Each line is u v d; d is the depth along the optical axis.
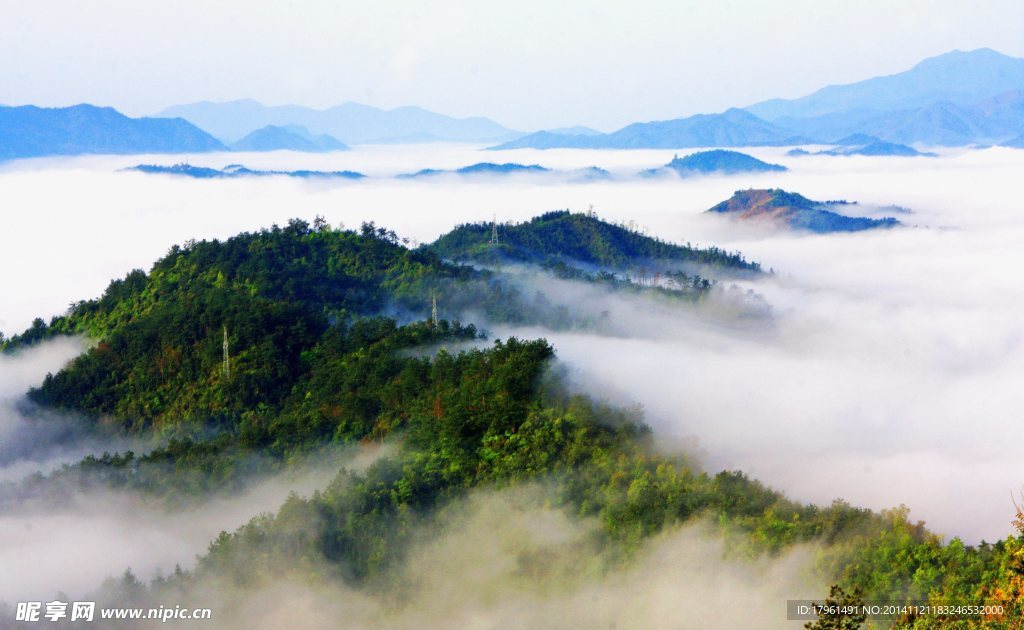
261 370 124.69
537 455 86.31
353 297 166.12
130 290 165.12
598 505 78.94
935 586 59.84
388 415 104.38
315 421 105.56
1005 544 61.56
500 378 98.56
